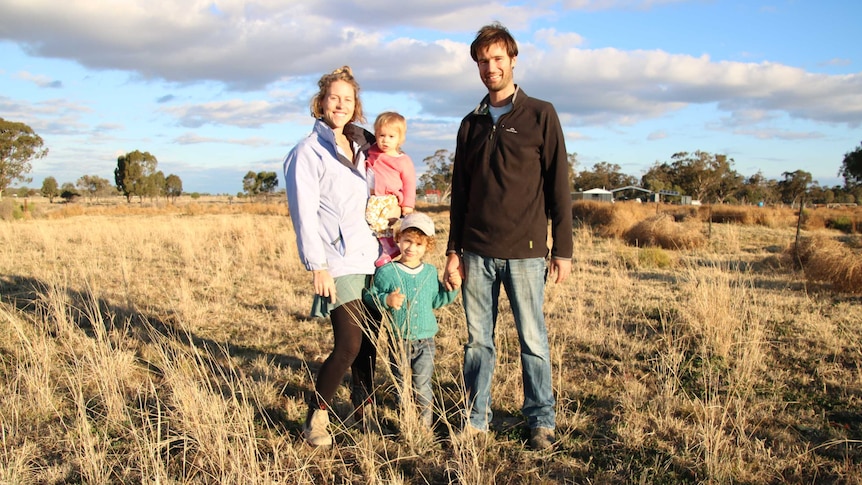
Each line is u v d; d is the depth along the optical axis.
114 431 3.43
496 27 3.08
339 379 3.21
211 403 3.35
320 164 3.16
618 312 6.44
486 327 3.36
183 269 9.56
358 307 3.23
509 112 3.13
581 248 13.77
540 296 3.25
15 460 3.00
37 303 5.92
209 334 5.62
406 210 3.68
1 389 3.88
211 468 2.92
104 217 31.23
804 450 3.25
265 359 4.70
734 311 5.78
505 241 3.16
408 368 3.34
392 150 3.64
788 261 10.71
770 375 4.44
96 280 8.19
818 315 6.39
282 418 3.64
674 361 4.59
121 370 4.18
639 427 3.50
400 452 3.14
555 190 3.16
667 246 15.11
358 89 3.32
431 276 3.49
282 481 2.73
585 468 3.06
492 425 3.56
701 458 3.13
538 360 3.29
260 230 15.38
